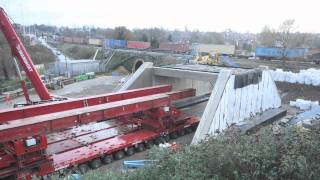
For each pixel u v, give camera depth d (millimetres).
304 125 8750
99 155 16016
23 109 15148
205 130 17625
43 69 52344
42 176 13547
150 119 19875
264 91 23844
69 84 45531
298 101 28016
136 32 128375
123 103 17406
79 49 89250
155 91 21375
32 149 13156
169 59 52812
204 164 6242
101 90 40625
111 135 19094
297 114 22750
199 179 5715
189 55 54406
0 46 50000
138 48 73312
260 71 22797
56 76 50250
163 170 6238
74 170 14625
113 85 44312
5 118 14539
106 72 58438
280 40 71625
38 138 13344
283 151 5961
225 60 48344
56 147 16734
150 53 59719
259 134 6844
